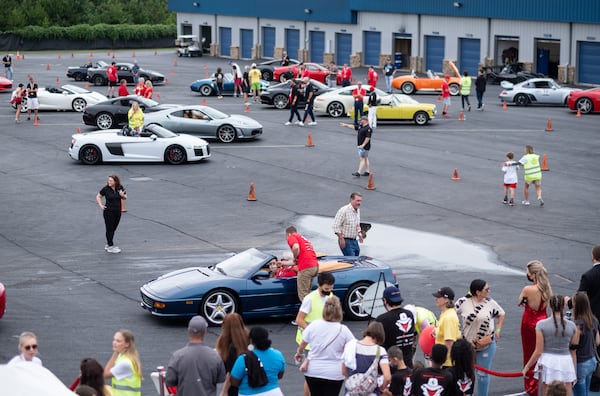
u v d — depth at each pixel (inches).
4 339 567.5
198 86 2036.2
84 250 810.2
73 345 560.1
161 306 598.5
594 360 452.1
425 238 864.3
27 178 1119.0
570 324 434.0
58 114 1710.1
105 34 3922.2
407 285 711.1
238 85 2049.7
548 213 970.7
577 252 820.6
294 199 1020.5
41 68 2731.3
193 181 1111.0
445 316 432.8
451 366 400.5
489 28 2500.0
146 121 1389.0
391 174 1157.1
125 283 709.3
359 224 707.4
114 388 388.5
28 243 833.5
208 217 936.9
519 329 608.7
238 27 3240.7
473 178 1140.5
